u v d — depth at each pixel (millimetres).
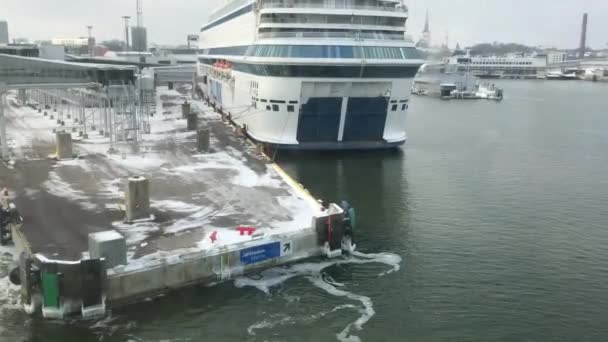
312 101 49719
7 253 26516
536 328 21516
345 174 45906
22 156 43219
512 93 160500
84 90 55031
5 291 23000
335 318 21969
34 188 34031
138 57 161625
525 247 29781
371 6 50219
